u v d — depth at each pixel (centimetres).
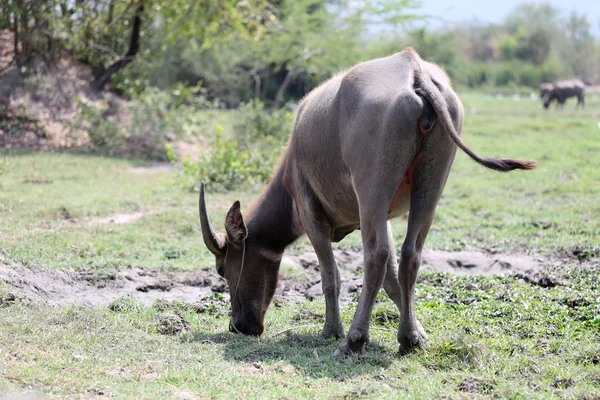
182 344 805
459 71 7012
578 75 11156
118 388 643
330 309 852
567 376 689
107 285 1048
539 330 832
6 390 612
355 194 784
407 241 746
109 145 2400
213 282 1107
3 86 2555
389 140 721
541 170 2142
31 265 1038
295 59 3572
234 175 1862
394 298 840
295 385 676
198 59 3844
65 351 733
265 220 892
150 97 2545
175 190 1816
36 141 2378
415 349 768
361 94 753
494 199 1750
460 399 640
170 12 2872
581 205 1639
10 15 2461
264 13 3341
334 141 786
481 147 2678
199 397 637
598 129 3353
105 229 1355
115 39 2881
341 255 1273
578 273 1071
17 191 1681
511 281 1060
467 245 1324
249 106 2539
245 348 796
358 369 723
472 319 881
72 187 1789
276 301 1020
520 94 7881
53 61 2708
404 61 759
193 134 2684
